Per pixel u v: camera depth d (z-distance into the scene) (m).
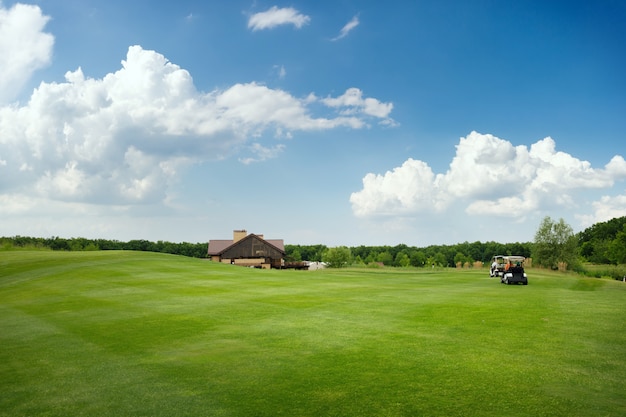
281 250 81.44
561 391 9.43
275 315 18.53
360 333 14.97
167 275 34.97
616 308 19.81
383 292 26.61
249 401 9.07
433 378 10.32
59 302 22.88
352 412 8.46
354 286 30.36
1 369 11.53
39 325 17.22
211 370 11.16
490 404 8.76
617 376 10.36
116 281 31.09
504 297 24.08
